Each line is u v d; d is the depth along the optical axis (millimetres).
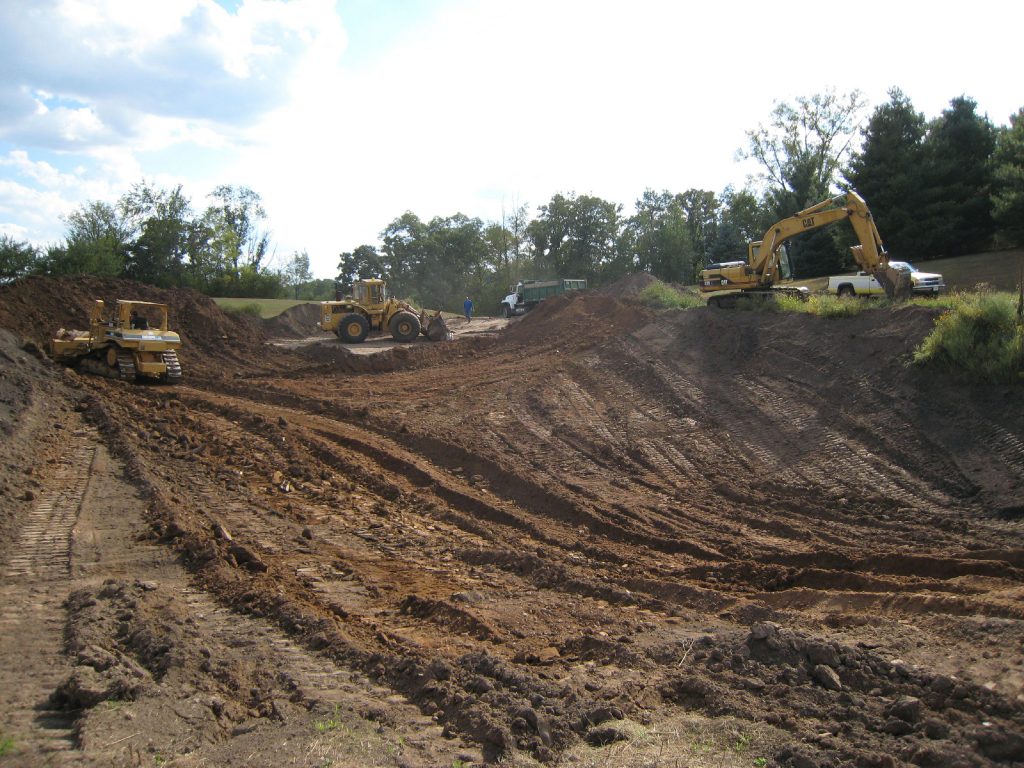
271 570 8773
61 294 31578
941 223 38031
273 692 5641
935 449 12195
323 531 10719
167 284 62000
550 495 12383
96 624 6676
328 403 19875
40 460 13266
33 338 27969
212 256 65875
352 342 33219
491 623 7180
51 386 19000
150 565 8648
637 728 4934
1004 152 37156
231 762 4426
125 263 61406
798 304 20656
